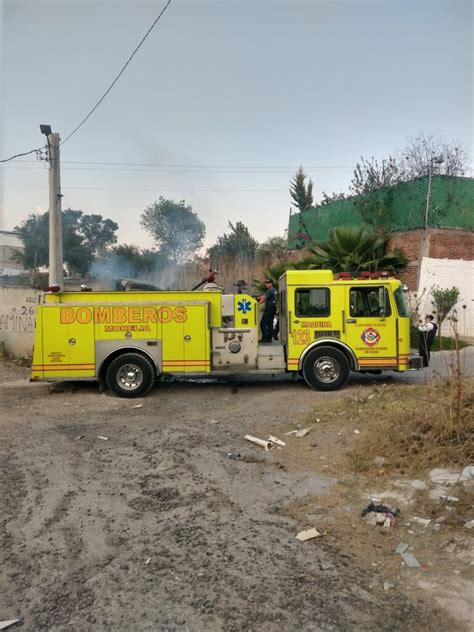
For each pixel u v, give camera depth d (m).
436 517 4.56
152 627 3.16
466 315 19.66
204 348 10.15
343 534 4.37
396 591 3.53
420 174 21.73
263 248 31.97
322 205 25.72
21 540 4.31
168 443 6.97
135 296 10.30
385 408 7.61
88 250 34.97
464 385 6.81
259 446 6.79
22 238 34.31
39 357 10.06
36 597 3.49
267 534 4.38
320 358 10.26
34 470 6.02
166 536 4.34
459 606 3.36
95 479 5.70
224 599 3.43
